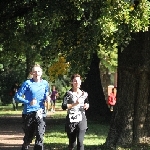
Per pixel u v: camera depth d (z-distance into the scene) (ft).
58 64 83.46
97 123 109.91
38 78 46.85
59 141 71.72
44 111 47.11
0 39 109.70
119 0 50.49
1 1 96.02
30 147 61.93
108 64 192.85
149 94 59.47
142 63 58.23
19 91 46.50
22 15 99.30
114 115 60.23
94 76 119.75
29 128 46.80
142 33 58.23
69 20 66.28
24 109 46.93
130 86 59.41
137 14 51.78
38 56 141.90
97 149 58.44
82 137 46.60
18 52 124.16
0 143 69.46
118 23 51.42
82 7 55.57
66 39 67.77
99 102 118.93
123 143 58.80
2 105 211.82
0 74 210.18
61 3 64.03
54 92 163.84
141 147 57.62
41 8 68.44
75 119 46.47
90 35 55.77
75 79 47.14
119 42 53.98
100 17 51.49
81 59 61.05
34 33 105.09
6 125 107.65
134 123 59.31
